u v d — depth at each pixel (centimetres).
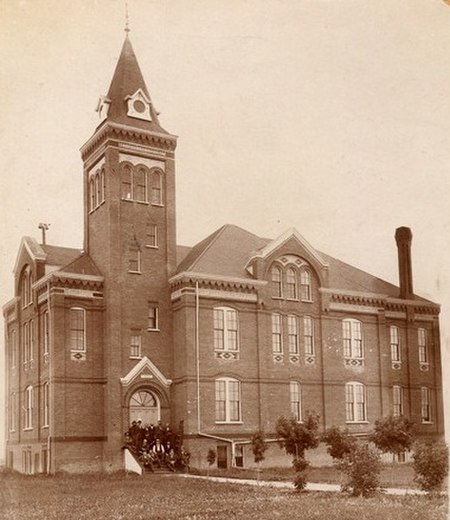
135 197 3641
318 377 3725
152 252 3659
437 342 3719
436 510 2180
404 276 3731
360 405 3778
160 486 2772
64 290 3475
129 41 3241
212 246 3712
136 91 3653
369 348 3816
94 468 3381
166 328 3628
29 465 3491
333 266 3894
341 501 2314
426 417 3722
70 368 3428
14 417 3653
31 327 3609
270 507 2238
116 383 3456
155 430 3378
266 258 3706
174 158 3741
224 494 2511
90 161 3681
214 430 3472
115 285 3525
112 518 2208
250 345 3622
